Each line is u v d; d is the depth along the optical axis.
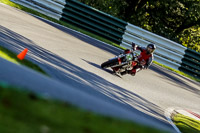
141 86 32.28
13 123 7.92
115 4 84.81
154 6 93.88
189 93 40.91
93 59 34.59
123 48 56.56
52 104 10.62
